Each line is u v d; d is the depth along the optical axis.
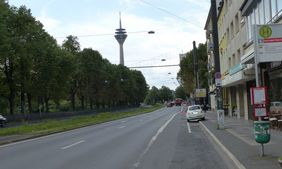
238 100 48.84
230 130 29.42
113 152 19.67
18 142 28.23
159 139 26.11
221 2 57.91
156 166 15.00
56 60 79.06
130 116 73.19
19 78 73.44
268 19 28.06
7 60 71.38
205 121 45.78
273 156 15.42
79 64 96.00
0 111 89.50
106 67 116.50
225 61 55.56
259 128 15.20
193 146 21.81
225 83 50.69
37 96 79.50
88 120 58.44
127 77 134.25
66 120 61.00
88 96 102.94
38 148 23.09
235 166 14.26
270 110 28.12
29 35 74.00
